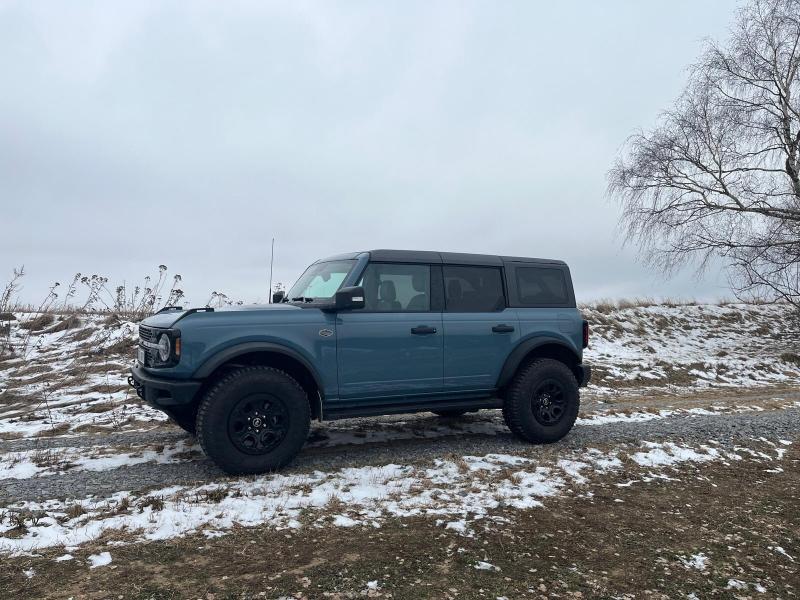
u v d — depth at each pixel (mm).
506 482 5070
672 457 6234
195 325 5059
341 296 5383
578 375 7031
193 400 5227
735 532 4211
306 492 4645
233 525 3924
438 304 6188
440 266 6281
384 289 5926
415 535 3873
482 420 7891
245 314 5289
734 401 11031
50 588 3006
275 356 5359
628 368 14586
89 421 7344
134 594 2961
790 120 18609
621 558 3689
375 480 5023
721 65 19250
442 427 7383
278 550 3562
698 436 7227
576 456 6062
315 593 3037
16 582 3061
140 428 7074
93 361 11086
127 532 3770
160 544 3596
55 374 10172
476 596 3094
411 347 5902
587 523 4258
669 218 19875
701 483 5406
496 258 6715
